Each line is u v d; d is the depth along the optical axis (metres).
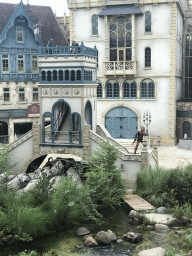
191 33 43.19
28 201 18.38
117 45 38.69
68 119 26.08
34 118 38.81
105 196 19.83
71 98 23.81
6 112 37.59
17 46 37.97
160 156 31.98
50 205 18.16
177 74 39.44
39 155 24.67
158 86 37.78
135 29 37.78
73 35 39.50
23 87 38.56
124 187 21.62
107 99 39.09
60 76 23.97
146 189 21.36
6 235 16.67
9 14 39.47
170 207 19.81
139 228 17.48
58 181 22.27
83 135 23.67
